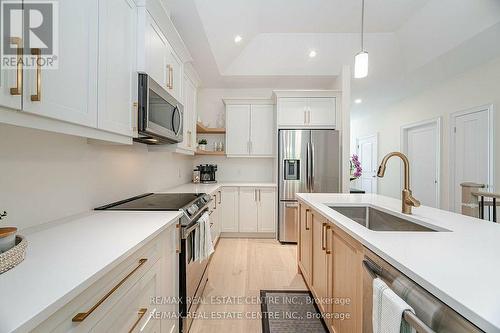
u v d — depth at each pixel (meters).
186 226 1.65
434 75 3.84
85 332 0.72
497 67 3.15
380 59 3.79
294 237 3.74
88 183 1.62
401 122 5.23
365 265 1.05
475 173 3.43
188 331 1.76
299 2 2.92
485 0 2.44
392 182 5.57
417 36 3.31
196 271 1.99
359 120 7.30
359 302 1.19
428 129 4.48
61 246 0.95
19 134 1.14
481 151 3.34
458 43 2.91
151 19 1.73
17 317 0.52
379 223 1.90
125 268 0.95
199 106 4.50
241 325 1.84
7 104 0.75
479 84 3.39
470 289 0.63
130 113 1.55
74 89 1.05
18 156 1.14
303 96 3.90
